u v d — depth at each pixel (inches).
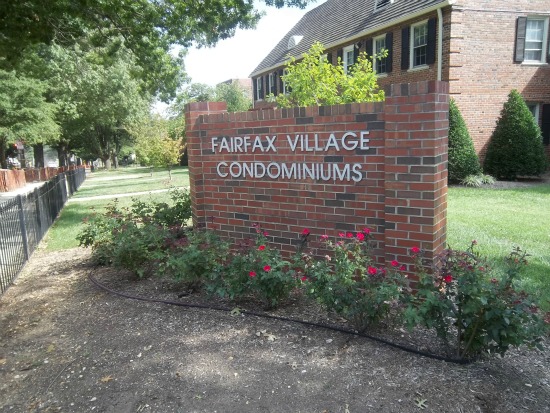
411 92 146.3
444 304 112.0
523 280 174.1
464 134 523.2
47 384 123.5
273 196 193.6
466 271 113.0
